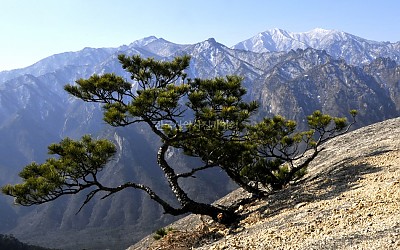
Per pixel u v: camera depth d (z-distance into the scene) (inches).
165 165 761.0
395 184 508.7
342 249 333.4
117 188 691.4
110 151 645.3
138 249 1055.6
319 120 859.4
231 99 663.1
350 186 612.4
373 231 352.5
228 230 618.5
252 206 741.3
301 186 753.6
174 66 725.9
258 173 836.6
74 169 634.8
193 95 642.2
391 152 802.2
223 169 836.0
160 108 624.4
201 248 553.0
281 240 427.5
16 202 588.4
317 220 458.3
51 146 635.5
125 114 663.8
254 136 821.2
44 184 581.3
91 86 668.7
